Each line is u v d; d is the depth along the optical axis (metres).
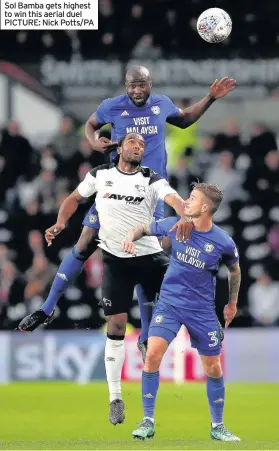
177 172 44.34
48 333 40.34
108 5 48.03
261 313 42.25
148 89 23.09
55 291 24.30
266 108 47.88
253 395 36.72
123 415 23.44
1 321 41.66
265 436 28.23
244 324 42.19
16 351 40.34
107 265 23.17
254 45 47.50
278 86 47.47
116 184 22.42
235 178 44.69
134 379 39.44
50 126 50.19
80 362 40.16
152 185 22.36
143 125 23.34
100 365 40.19
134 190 22.31
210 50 47.28
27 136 48.19
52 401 35.53
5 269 41.97
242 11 47.75
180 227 21.00
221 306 41.41
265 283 42.53
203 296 21.81
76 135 46.56
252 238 43.66
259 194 44.38
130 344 39.50
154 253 23.03
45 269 42.22
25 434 28.47
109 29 47.94
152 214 22.70
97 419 31.84
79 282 42.09
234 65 47.16
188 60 46.91
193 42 47.59
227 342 40.03
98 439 26.05
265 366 40.00
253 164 45.22
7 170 45.75
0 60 47.69
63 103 47.78
